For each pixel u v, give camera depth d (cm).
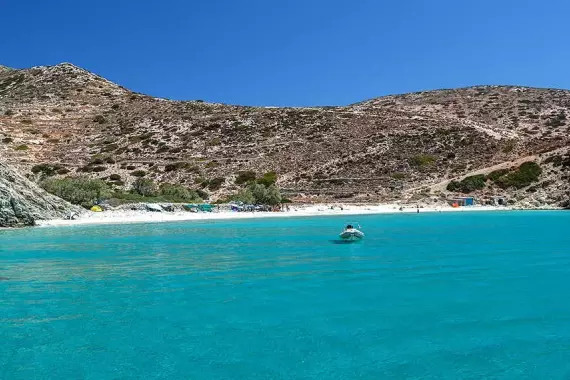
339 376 1220
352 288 2081
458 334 1494
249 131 11969
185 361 1313
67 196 6688
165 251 3167
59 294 1997
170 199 8050
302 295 1962
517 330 1528
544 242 3572
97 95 15550
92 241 3694
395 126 11662
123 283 2188
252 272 2436
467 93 17100
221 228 4825
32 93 15525
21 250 3206
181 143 11631
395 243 3544
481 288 2073
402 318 1648
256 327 1567
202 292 2020
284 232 4406
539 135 12088
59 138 12388
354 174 9681
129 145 11725
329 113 12681
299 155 10644
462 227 4825
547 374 1227
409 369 1255
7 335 1508
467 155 10062
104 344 1432
